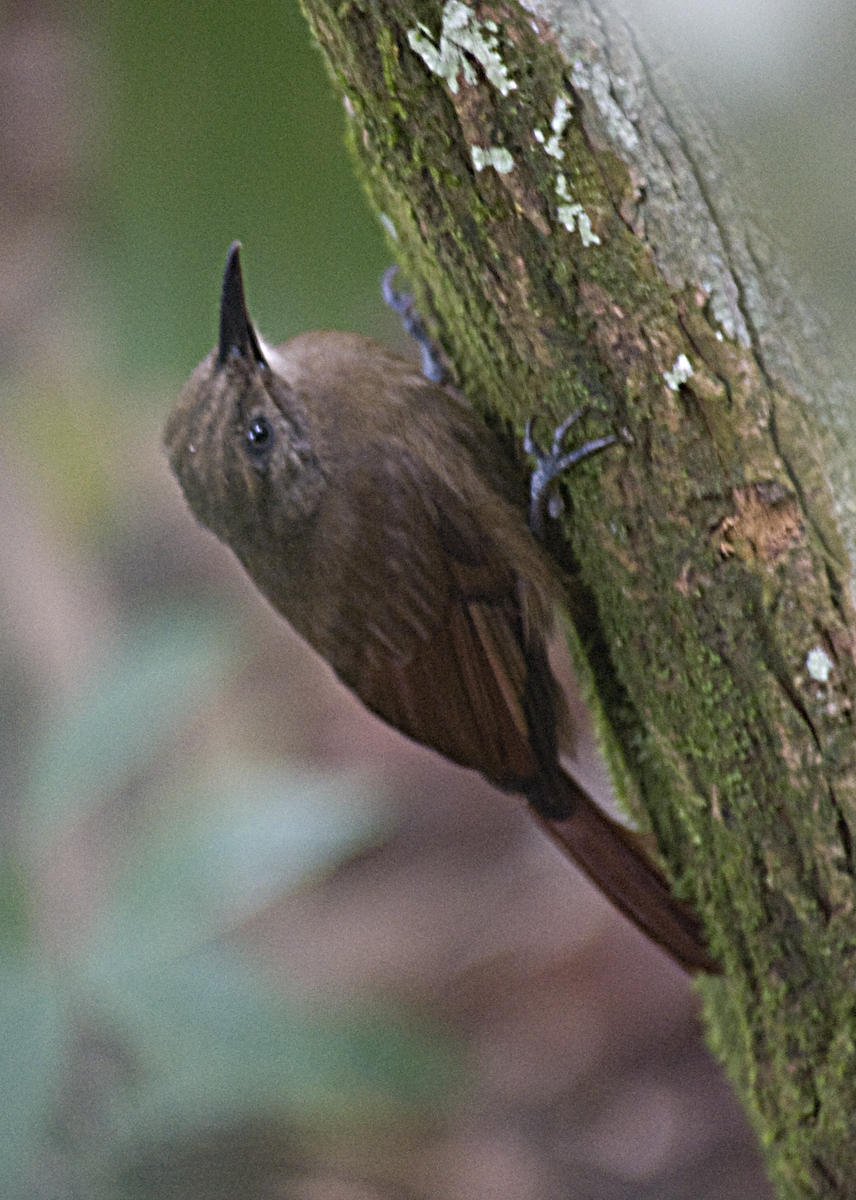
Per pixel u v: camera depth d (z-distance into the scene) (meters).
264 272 8.56
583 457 5.18
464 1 4.59
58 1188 8.78
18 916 8.56
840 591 4.66
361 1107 10.12
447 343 6.40
